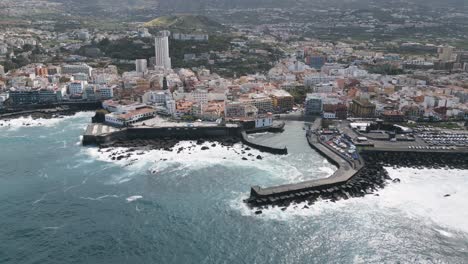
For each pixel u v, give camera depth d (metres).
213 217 178.12
